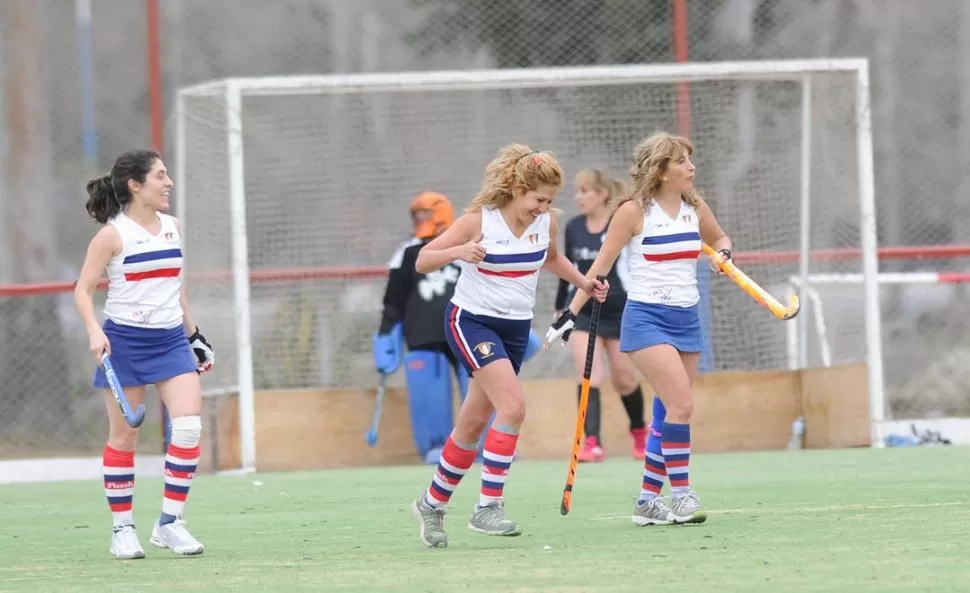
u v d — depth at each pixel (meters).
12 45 58.75
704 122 48.81
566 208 48.97
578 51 51.69
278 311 47.06
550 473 39.16
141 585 20.11
